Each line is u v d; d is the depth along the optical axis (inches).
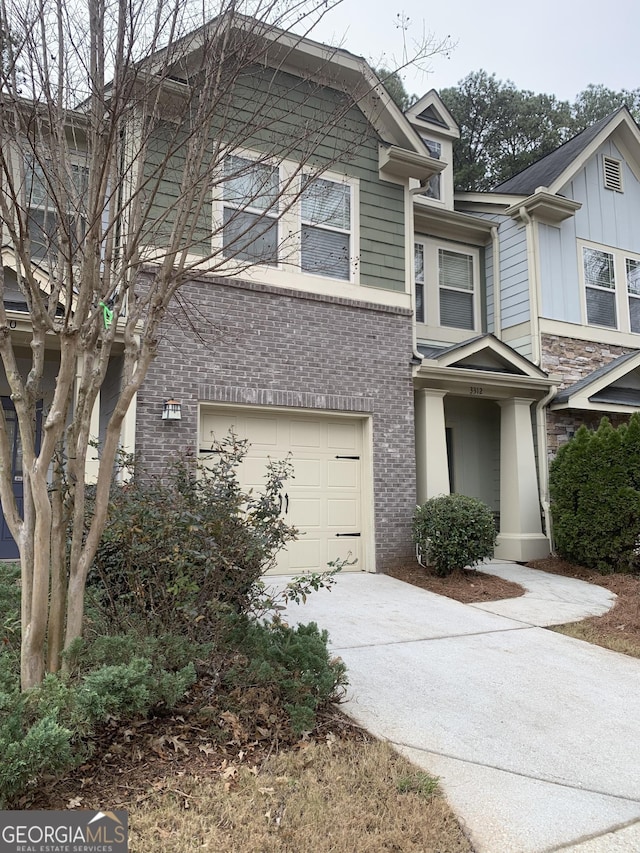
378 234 363.9
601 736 150.4
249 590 171.9
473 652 211.6
